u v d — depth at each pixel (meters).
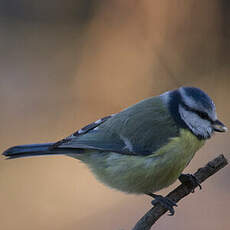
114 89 15.02
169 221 10.80
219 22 15.43
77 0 17.34
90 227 10.62
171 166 6.80
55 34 17.36
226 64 15.48
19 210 11.25
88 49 15.73
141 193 7.12
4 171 12.55
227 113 14.70
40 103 14.94
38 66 16.20
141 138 6.86
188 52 15.34
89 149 7.25
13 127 14.07
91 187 12.12
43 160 13.05
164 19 15.14
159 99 7.19
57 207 11.38
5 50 17.05
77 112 14.55
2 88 15.49
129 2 15.29
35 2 18.03
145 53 15.19
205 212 10.93
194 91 6.90
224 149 12.98
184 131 6.80
